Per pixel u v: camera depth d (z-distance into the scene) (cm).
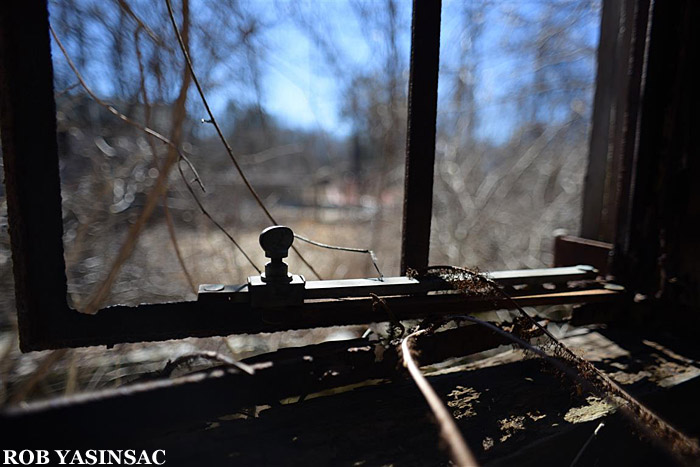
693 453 21
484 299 30
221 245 108
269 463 20
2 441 15
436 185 131
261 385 21
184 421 19
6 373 57
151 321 25
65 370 58
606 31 51
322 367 24
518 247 125
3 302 68
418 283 29
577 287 36
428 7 29
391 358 26
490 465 21
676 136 35
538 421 24
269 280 26
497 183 138
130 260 95
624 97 49
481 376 29
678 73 35
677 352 34
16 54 21
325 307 27
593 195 53
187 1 45
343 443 22
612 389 24
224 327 26
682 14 35
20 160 22
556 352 27
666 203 36
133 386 17
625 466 26
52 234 23
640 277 38
